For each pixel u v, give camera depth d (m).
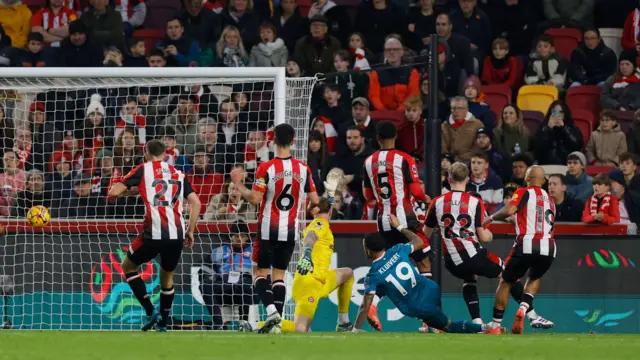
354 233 35.22
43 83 36.47
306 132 35.59
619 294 35.78
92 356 20.47
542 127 45.44
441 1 53.66
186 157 40.38
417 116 43.56
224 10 51.06
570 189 40.97
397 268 28.41
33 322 34.47
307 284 29.09
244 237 34.97
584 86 49.56
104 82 35.75
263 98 43.28
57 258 34.75
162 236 26.42
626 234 36.28
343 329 30.66
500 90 49.06
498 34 53.38
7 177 38.34
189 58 49.66
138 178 26.53
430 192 34.25
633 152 46.12
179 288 34.75
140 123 42.19
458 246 29.80
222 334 24.42
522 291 31.64
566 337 24.05
